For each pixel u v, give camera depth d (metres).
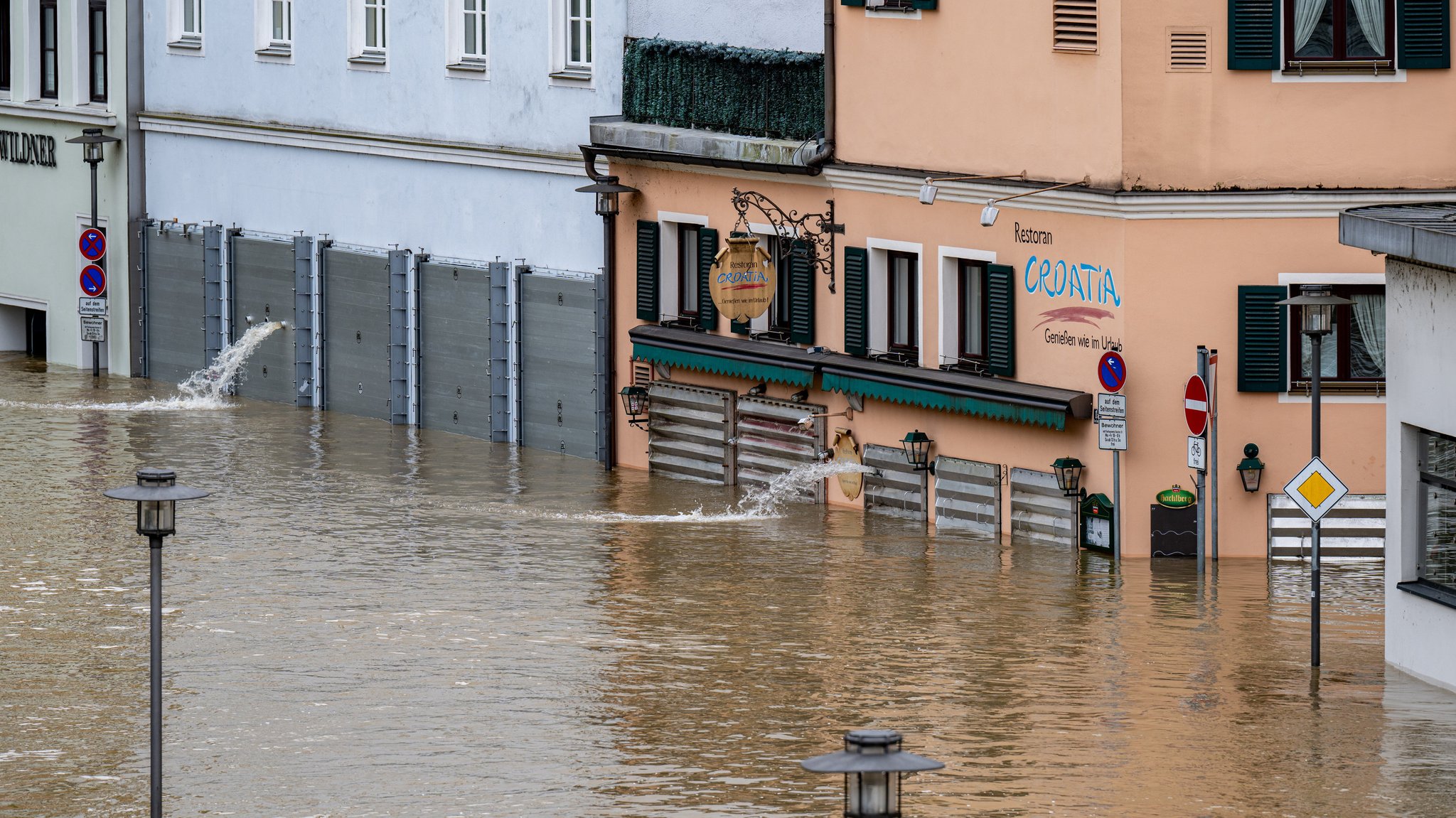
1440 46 66.06
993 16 69.56
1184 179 66.19
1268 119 66.12
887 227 74.12
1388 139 66.38
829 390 76.25
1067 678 53.97
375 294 94.81
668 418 82.50
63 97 108.94
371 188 95.31
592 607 61.81
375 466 84.12
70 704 52.12
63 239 110.31
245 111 100.94
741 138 77.88
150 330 106.12
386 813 43.97
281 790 45.53
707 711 51.31
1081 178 67.31
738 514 75.62
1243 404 67.12
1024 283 69.81
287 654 56.69
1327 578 65.38
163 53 104.88
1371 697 51.78
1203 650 56.56
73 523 73.25
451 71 91.12
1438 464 52.78
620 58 83.75
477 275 90.00
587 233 86.12
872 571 66.38
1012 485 70.88
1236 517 67.62
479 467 84.25
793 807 44.25
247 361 101.06
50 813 44.16
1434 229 49.91
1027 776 45.84
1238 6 65.56
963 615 60.62
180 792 45.47
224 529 72.44
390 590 63.91
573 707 51.69
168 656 56.56
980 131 70.38
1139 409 67.12
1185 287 66.62
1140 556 67.75
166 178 105.44
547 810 44.12
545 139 87.38
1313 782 45.19
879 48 73.50
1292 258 66.62
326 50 96.81
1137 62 65.81
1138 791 44.75
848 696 52.56
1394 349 53.31
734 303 76.25
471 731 49.75
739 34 79.75
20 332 115.88
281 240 99.62
